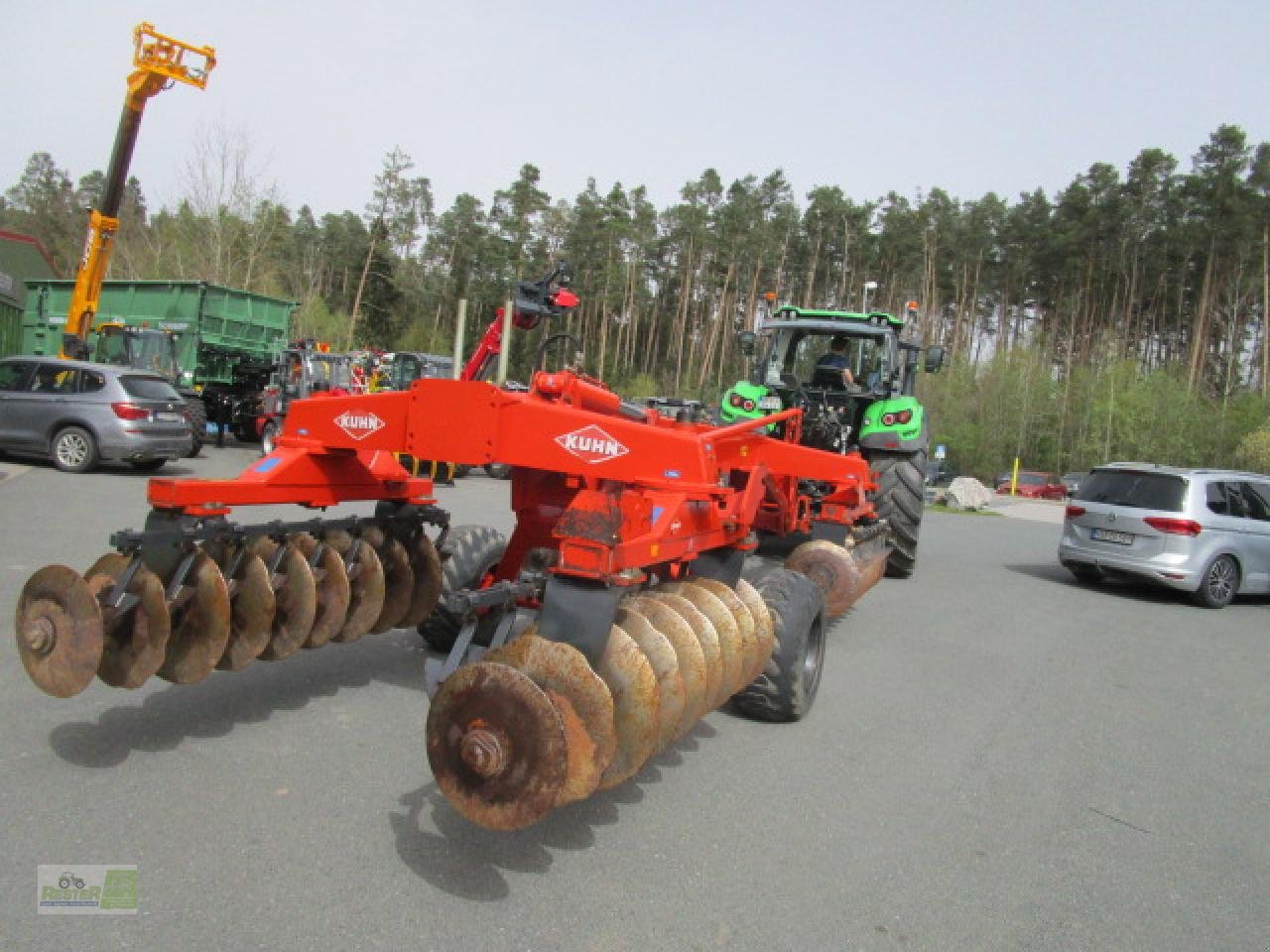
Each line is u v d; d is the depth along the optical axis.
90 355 15.93
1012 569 11.47
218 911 2.56
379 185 51.44
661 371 60.72
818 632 4.82
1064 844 3.51
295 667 4.79
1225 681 6.29
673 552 3.54
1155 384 41.53
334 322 44.56
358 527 4.24
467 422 3.72
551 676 2.76
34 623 3.15
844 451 9.10
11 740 3.58
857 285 55.25
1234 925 2.98
